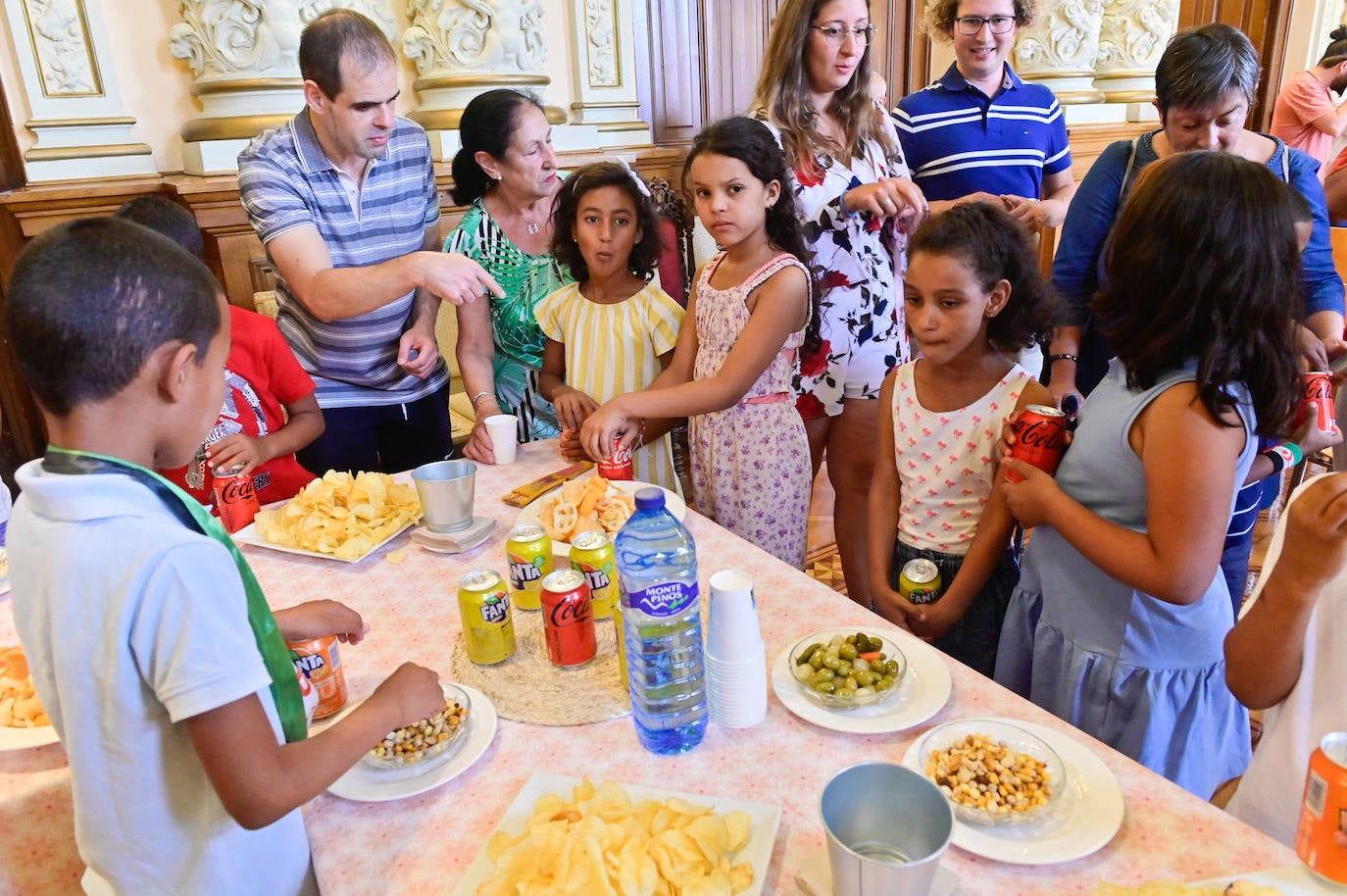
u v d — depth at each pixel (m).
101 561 0.64
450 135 3.13
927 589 1.37
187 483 1.60
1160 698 1.15
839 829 0.70
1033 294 1.40
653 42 3.61
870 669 0.96
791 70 1.93
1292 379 1.00
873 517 1.57
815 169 1.96
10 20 2.49
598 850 0.68
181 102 2.82
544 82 3.28
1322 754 0.67
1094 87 4.56
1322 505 0.83
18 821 0.89
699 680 0.90
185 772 0.71
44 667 0.69
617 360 1.83
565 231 1.84
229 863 0.73
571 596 1.02
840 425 2.13
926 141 2.38
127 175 2.72
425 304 2.03
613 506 1.34
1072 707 1.21
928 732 0.87
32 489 0.65
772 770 0.86
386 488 1.47
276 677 0.77
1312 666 0.91
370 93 1.69
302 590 1.25
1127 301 1.05
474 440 1.78
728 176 1.57
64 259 0.64
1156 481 1.02
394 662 1.08
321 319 1.82
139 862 0.71
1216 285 0.96
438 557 1.35
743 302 1.63
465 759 0.89
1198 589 1.02
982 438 1.43
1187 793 0.79
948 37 2.42
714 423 1.79
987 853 0.73
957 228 1.36
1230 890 0.64
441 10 3.04
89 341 0.64
